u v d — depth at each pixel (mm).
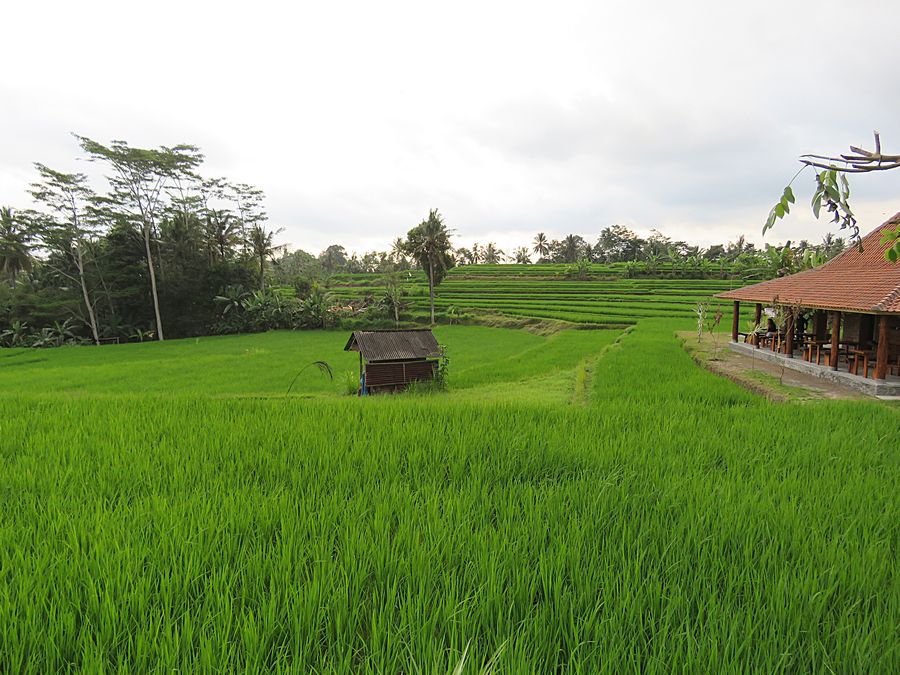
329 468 5344
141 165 49844
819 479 4824
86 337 52031
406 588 2922
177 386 19312
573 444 6152
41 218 48219
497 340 37625
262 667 2238
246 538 3504
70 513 4082
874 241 15562
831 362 13094
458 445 6039
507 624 2496
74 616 2605
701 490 4441
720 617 2541
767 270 56406
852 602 2746
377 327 53906
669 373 13922
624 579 2916
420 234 52625
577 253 126688
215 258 59219
